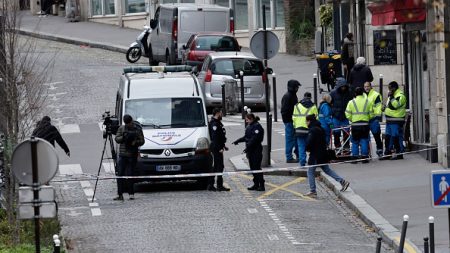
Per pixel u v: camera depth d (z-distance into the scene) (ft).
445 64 220.23
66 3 523.29
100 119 302.04
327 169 205.46
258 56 231.50
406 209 187.42
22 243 172.65
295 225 182.80
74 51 440.86
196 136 215.92
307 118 205.16
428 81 229.66
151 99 223.71
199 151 214.48
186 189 217.15
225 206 198.29
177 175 208.64
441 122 224.33
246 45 434.30
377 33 282.36
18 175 146.10
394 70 282.97
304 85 331.57
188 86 225.97
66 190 219.20
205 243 170.60
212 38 348.79
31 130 226.38
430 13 215.72
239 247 167.73
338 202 201.16
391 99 230.48
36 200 146.41
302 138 223.10
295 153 235.61
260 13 422.82
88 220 189.88
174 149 213.66
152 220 188.03
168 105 222.89
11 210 180.34
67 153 220.23
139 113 221.66
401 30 272.31
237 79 305.53
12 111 184.75
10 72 186.19
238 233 177.17
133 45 410.93
